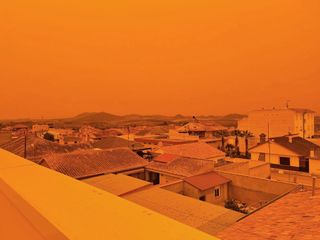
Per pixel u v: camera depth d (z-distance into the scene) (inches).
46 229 21.1
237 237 113.0
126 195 266.5
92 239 17.7
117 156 507.5
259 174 512.7
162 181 474.3
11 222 23.4
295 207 152.3
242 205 354.0
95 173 424.8
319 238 97.8
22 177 40.0
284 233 109.4
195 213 211.2
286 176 572.4
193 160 486.6
